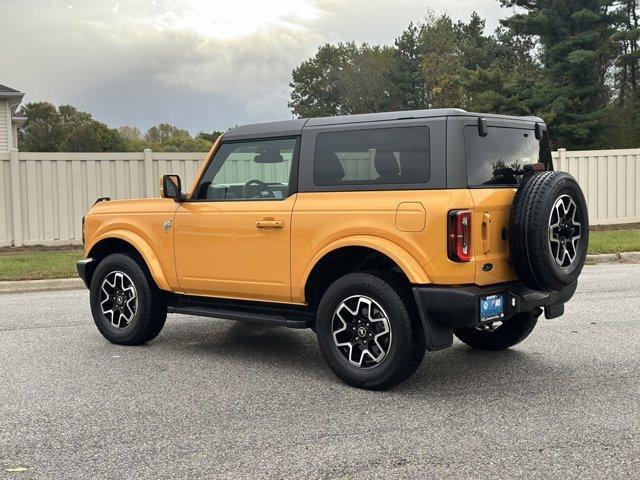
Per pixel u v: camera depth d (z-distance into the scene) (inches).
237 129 248.8
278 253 229.9
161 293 272.5
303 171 227.9
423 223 199.2
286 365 246.7
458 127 201.0
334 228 215.9
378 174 212.1
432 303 198.4
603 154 692.1
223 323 326.3
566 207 208.1
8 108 1127.0
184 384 222.8
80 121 3198.8
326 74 3452.3
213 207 247.4
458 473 149.9
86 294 413.1
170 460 159.3
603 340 274.2
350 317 217.9
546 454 159.8
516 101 1411.2
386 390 213.3
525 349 263.6
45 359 256.5
